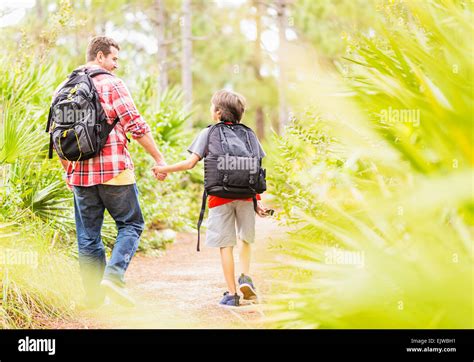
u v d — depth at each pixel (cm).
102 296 398
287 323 214
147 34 1958
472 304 149
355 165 263
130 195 392
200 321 364
